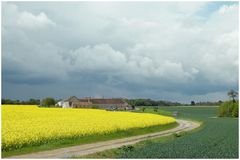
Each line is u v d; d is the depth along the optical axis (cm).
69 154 2475
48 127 3391
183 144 2841
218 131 4575
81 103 15588
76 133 3281
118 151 2569
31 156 2364
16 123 3638
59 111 6719
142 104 19800
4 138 2567
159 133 4512
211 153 2309
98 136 3541
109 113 6962
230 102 11775
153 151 2369
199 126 6206
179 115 11469
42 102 13050
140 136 3988
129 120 5131
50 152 2567
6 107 6700
